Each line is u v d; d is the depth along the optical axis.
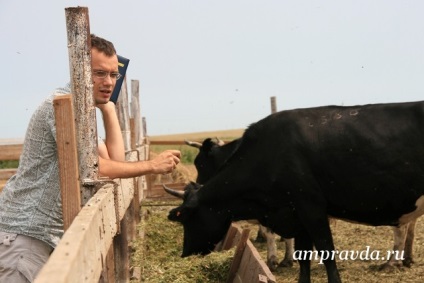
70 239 2.31
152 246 10.57
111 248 4.36
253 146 7.32
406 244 8.88
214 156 10.11
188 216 7.76
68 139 3.23
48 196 3.76
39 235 3.75
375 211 7.04
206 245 7.84
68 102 3.22
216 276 7.89
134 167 4.21
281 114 7.29
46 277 1.80
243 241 7.51
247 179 7.32
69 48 3.71
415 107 6.90
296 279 8.62
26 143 3.81
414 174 6.79
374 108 7.07
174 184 17.25
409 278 8.27
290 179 7.02
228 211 7.62
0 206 3.88
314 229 7.07
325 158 6.96
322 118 7.12
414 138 6.79
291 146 7.04
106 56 4.09
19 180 3.81
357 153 6.87
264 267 6.01
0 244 3.74
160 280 7.71
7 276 3.70
